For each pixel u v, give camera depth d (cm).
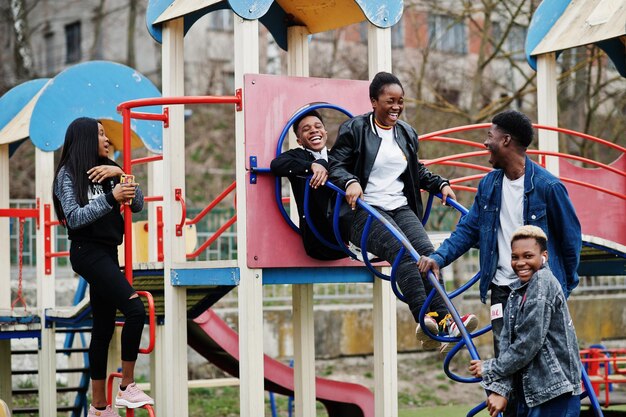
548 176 593
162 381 987
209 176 2698
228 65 2892
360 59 2455
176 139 803
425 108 1836
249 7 727
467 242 616
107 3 3033
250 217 720
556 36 1041
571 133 993
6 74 2730
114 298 694
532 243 548
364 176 677
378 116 683
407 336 1625
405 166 685
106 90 1068
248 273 719
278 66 2652
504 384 545
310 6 841
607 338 1712
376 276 746
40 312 994
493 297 604
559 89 1794
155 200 1009
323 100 752
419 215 694
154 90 1091
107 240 704
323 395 1070
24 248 1734
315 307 1603
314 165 675
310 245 723
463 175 1953
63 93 1044
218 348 1088
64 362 1504
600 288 1794
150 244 1109
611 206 1082
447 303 589
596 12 1030
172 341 787
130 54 2739
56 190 707
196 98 730
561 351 543
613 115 2061
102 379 721
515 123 594
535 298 538
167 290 793
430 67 2188
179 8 792
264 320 1541
